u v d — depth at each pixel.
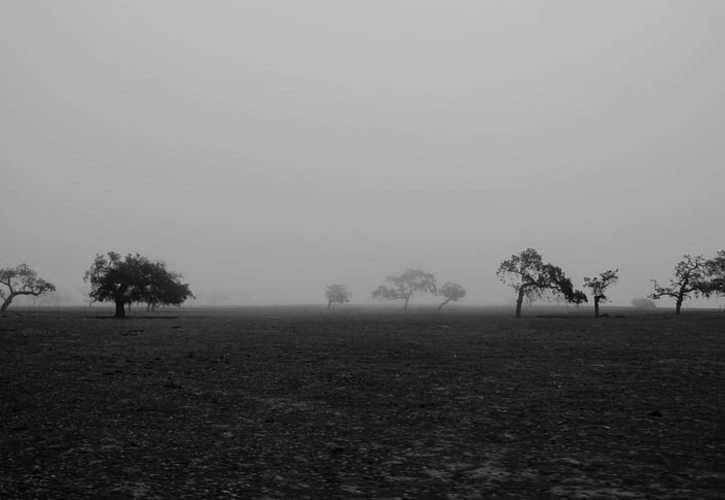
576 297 81.75
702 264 84.56
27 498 8.48
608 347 34.81
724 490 8.95
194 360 28.33
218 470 10.17
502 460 10.88
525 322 68.44
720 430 13.37
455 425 14.14
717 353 30.72
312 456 11.22
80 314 93.12
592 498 8.59
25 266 105.38
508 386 20.39
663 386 20.00
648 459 10.86
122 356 29.83
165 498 8.55
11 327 52.66
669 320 69.56
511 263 86.50
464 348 35.00
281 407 16.56
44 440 12.38
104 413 15.46
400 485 9.30
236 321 73.44
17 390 19.05
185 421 14.56
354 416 15.30
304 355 31.03
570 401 17.31
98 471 10.02
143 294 80.38
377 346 36.56
